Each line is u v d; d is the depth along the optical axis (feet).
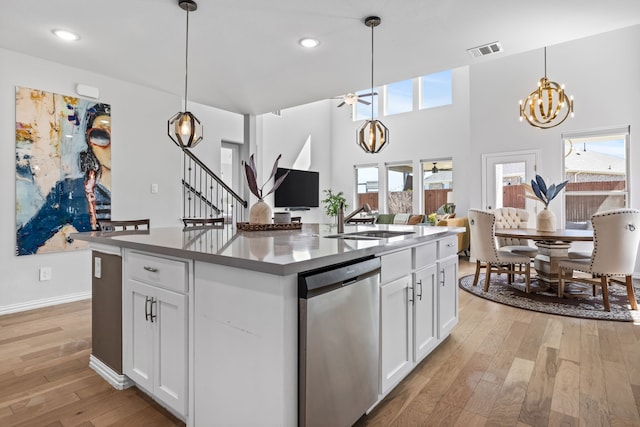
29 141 11.33
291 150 26.53
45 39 9.56
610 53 17.34
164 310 5.66
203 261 4.94
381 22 8.82
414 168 26.43
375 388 5.72
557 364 7.52
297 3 7.98
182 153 18.28
